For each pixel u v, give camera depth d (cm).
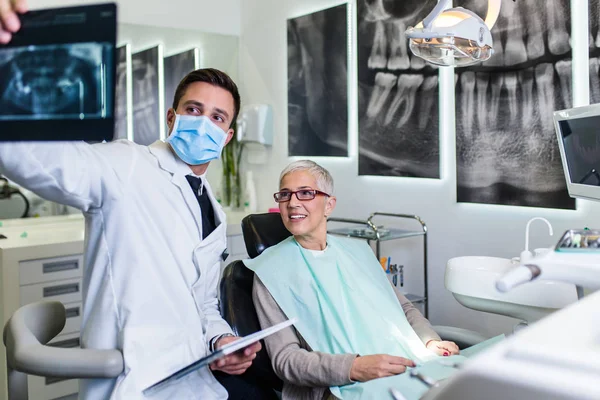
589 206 231
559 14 236
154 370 131
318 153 359
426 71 292
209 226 158
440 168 289
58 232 310
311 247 183
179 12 374
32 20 86
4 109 86
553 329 56
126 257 134
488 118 264
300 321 169
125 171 137
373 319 173
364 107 326
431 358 166
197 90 150
